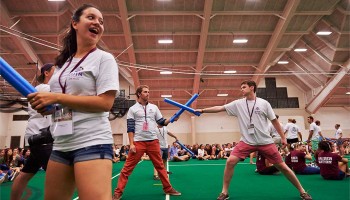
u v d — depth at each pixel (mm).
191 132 24234
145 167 9664
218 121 24547
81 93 1278
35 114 2578
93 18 1421
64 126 1232
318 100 21641
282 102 23906
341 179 5281
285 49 16734
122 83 22766
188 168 8812
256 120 3521
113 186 5047
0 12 12188
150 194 4141
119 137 23188
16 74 1042
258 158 6594
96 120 1257
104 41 15484
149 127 3764
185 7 13039
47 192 1312
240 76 19875
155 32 14656
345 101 23562
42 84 2479
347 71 17453
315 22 14562
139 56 17062
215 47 16375
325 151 5461
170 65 17922
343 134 23578
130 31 14344
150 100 23078
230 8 13195
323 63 18359
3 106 13008
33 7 12797
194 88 20062
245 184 4992
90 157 1188
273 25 14547
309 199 3373
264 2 12922
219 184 5098
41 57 16688
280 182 5141
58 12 13094
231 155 3566
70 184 1339
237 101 3771
